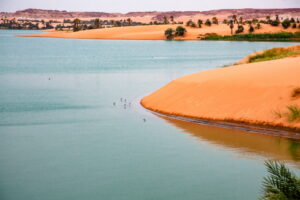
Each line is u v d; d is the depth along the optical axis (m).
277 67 34.03
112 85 51.88
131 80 57.00
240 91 30.95
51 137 26.83
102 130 28.41
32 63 90.88
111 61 93.38
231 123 28.23
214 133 26.62
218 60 94.12
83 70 72.81
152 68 74.94
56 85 52.62
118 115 33.31
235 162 21.02
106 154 22.94
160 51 130.25
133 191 17.38
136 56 110.12
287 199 9.69
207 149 23.27
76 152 23.28
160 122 30.33
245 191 17.25
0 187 18.11
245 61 55.50
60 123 30.92
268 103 28.25
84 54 122.00
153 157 22.08
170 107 33.41
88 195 17.17
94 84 53.16
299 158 21.08
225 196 16.70
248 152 22.53
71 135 27.25
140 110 35.03
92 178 19.20
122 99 40.97
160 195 17.03
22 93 46.03
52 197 17.03
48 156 22.69
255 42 181.88
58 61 95.88
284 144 23.72
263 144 23.81
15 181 18.80
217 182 18.22
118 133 27.50
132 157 22.08
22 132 28.42
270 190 10.02
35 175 19.62
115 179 18.92
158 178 19.06
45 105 38.53
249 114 28.16
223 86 32.56
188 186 17.97
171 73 65.94
